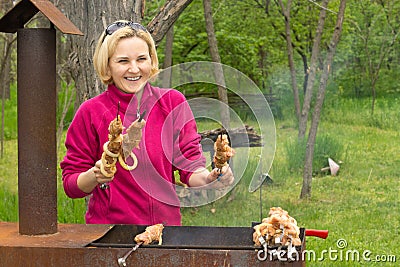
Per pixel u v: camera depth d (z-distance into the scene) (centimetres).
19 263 228
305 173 737
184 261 219
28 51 246
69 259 225
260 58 1473
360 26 1636
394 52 1652
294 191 766
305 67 1405
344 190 772
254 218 623
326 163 874
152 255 221
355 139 1087
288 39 960
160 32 415
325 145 892
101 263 223
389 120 1241
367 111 1359
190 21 1180
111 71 279
